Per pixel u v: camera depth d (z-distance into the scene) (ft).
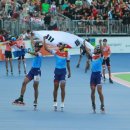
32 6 193.67
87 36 196.65
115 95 102.06
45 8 195.93
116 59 185.98
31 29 183.21
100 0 209.87
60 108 85.66
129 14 204.33
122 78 132.98
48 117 77.30
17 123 72.23
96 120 75.41
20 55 136.15
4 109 84.17
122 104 90.94
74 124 72.02
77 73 141.49
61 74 81.97
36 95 83.41
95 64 79.92
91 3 205.98
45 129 67.97
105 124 72.38
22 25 180.75
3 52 170.81
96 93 102.63
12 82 120.98
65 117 77.51
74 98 96.58
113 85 118.42
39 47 82.28
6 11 185.78
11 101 92.48
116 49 204.13
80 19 199.00
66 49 82.12
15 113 80.43
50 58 184.03
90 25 197.36
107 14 203.21
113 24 201.98
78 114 80.23
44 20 187.11
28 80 82.99
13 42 135.03
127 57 192.95
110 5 208.13
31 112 81.51
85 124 72.18
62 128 68.90
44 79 126.93
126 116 79.10
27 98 95.76
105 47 120.78
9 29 177.88
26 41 165.78
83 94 101.96
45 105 88.53
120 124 72.54
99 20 199.41
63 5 203.92
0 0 189.16
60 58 81.71
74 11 200.44
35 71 82.12
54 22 188.03
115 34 202.90
